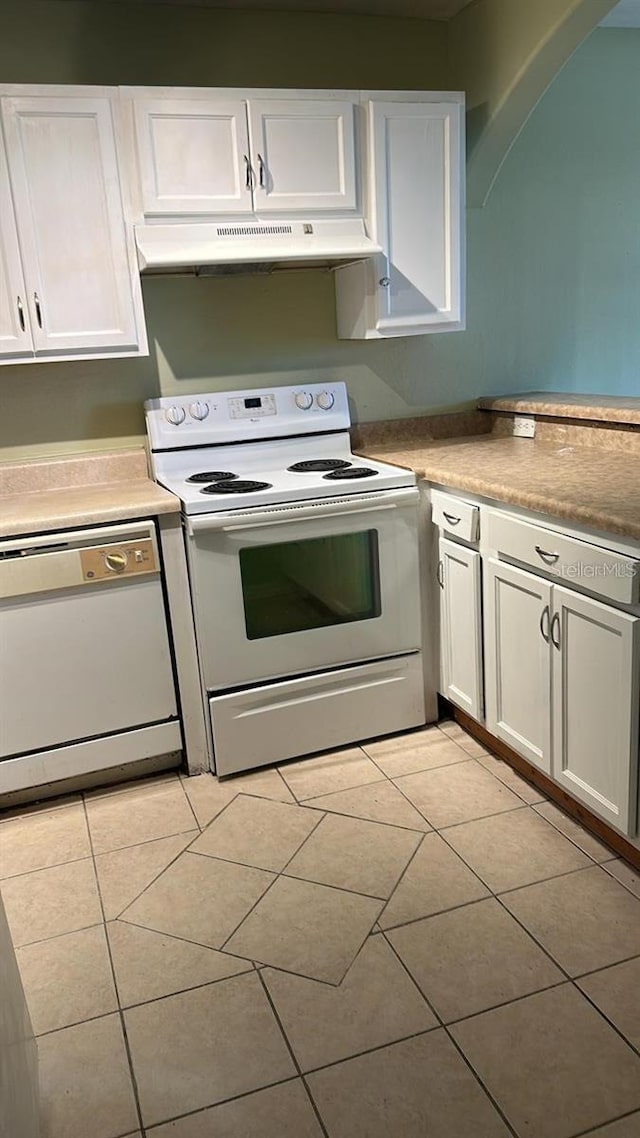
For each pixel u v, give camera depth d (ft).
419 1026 5.46
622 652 6.19
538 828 7.52
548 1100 4.89
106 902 6.88
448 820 7.72
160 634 8.40
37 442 9.34
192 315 9.66
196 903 6.80
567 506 6.53
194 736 8.77
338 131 8.69
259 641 8.54
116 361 9.45
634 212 11.28
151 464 9.55
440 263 9.45
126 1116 4.97
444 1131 4.74
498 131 9.64
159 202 8.25
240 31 9.18
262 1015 5.64
